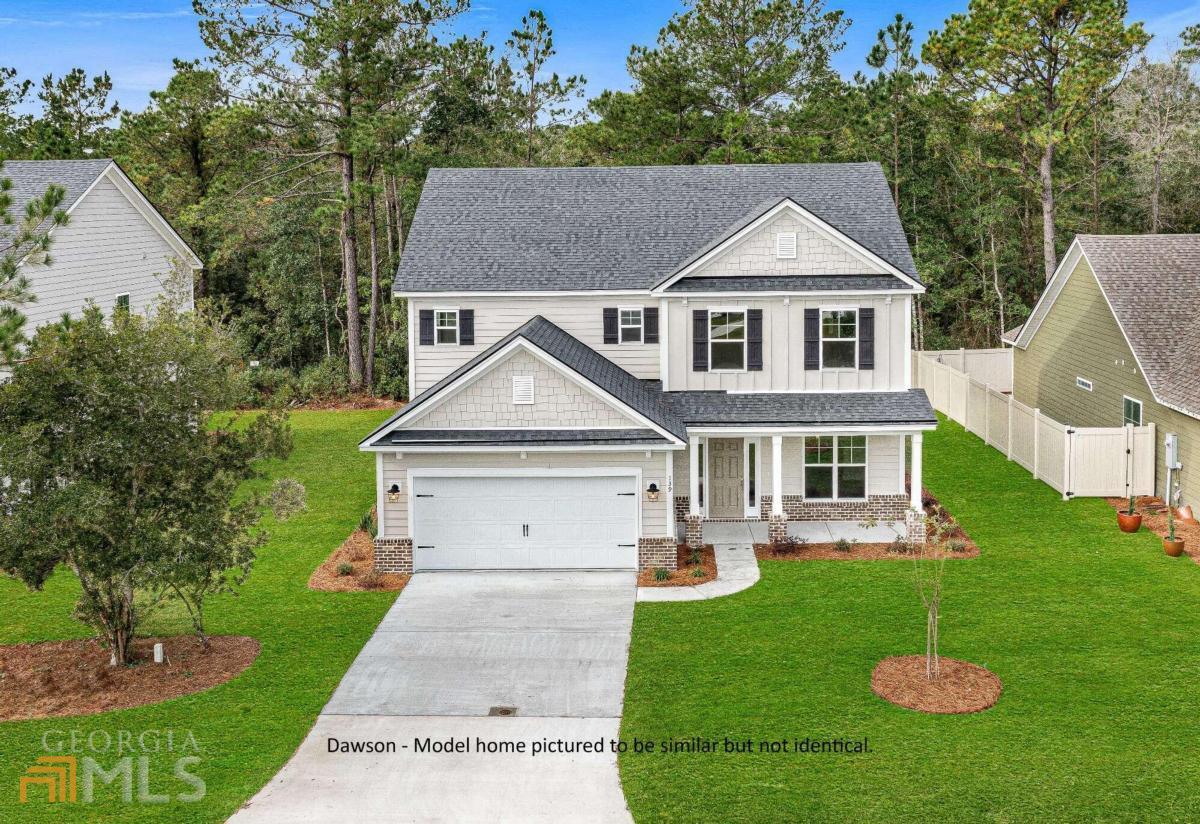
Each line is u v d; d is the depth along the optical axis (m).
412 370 29.09
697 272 27.22
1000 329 53.59
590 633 20.77
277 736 16.73
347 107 45.69
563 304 28.52
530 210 31.09
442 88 50.44
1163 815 14.00
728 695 17.83
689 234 29.84
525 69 55.59
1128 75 52.03
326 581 23.86
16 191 30.83
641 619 21.42
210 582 19.42
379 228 55.88
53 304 30.00
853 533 26.86
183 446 18.08
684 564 24.73
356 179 47.97
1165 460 27.89
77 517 16.77
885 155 53.22
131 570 17.72
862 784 14.91
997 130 47.53
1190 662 18.61
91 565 17.69
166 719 17.31
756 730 16.58
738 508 28.23
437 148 51.50
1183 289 30.36
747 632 20.55
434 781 15.34
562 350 25.22
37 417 17.50
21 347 21.95
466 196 31.77
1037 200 54.09
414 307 28.84
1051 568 23.61
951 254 54.44
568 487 24.31
